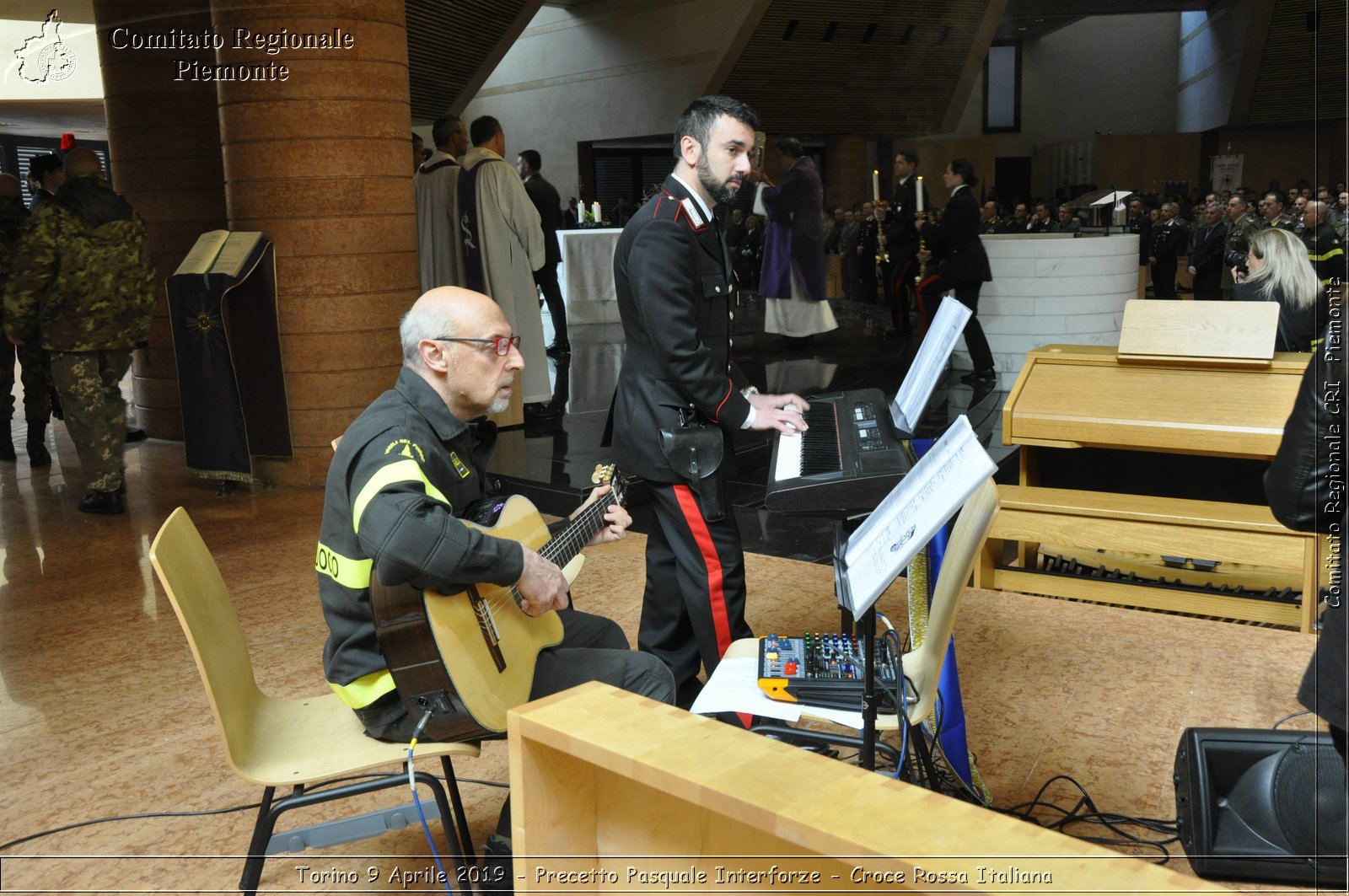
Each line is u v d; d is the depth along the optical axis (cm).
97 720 306
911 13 1652
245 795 263
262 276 539
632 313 272
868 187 1897
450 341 209
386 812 208
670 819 139
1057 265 795
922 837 111
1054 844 111
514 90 1858
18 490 590
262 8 519
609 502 245
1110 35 1983
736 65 1603
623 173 1811
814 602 379
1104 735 278
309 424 562
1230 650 331
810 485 213
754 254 1314
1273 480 163
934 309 802
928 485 155
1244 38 1597
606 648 242
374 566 190
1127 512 363
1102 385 383
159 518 525
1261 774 218
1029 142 2027
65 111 827
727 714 255
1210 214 807
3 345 641
